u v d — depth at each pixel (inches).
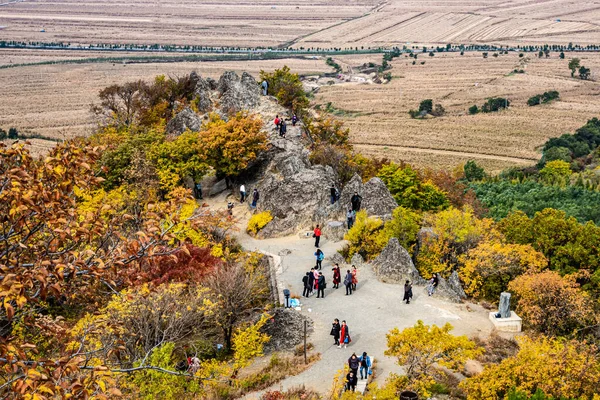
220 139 2989.7
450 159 7327.8
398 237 2487.7
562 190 5123.0
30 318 858.1
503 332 2001.7
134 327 1546.5
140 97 4448.8
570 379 1550.2
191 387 1537.9
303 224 2741.1
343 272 2372.0
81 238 856.3
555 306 2016.5
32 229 817.5
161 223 903.7
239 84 4025.6
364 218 2539.4
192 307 1718.8
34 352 907.4
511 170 6628.9
